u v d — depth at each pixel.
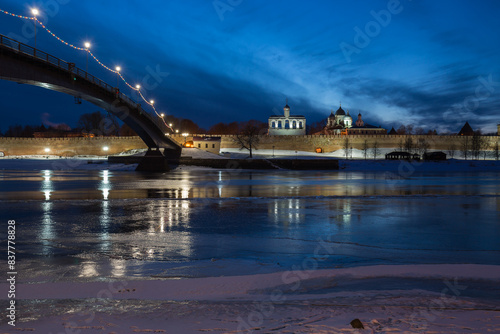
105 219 24.55
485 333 6.72
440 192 42.94
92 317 7.96
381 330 6.86
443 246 17.55
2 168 95.94
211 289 10.63
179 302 9.14
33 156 170.75
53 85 57.03
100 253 15.99
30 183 52.84
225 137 171.50
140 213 27.00
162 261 14.70
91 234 19.98
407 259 15.12
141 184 52.53
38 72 53.22
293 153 164.50
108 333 6.96
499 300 9.37
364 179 65.00
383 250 16.67
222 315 8.02
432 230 21.34
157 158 91.56
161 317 7.91
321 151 168.75
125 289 10.66
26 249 16.66
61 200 33.44
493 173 86.31
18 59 48.78
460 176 75.38
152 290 10.55
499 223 23.47
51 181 56.72
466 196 37.94
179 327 7.23
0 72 46.09
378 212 27.84
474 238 19.27
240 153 159.12
